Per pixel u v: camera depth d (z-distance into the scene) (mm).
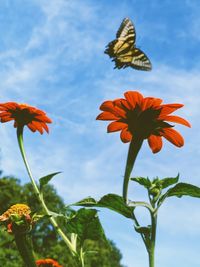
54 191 29188
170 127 2150
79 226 2340
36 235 28031
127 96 2152
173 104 2146
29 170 2652
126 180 2035
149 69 2414
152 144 2410
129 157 2105
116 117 2221
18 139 2865
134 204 1963
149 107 2168
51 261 3312
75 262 2377
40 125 3020
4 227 2439
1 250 18781
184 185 1966
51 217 2457
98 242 29781
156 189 2084
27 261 2355
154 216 1948
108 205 1989
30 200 27328
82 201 2033
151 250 1902
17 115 2930
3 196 27453
